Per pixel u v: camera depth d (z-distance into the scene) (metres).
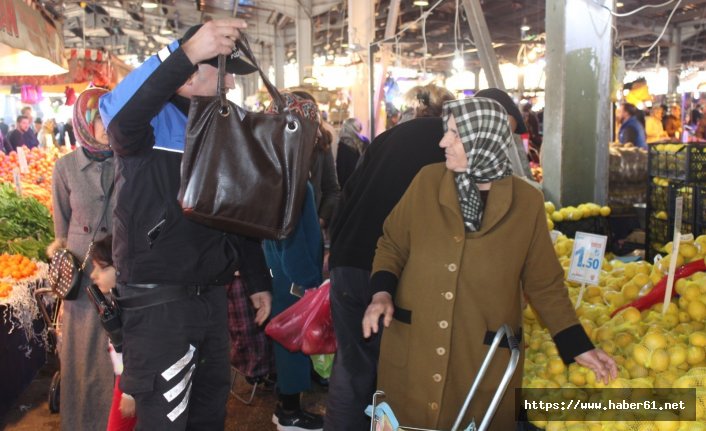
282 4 19.56
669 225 4.18
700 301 2.44
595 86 4.62
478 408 2.03
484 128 1.92
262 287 2.42
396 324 2.15
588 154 4.71
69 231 3.06
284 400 3.52
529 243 2.01
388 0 17.08
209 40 1.81
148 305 2.00
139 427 2.04
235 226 1.91
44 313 3.77
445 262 1.99
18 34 4.71
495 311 1.99
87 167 2.99
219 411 2.28
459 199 2.01
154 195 1.98
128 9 21.16
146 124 1.88
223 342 2.23
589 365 1.96
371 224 2.44
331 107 13.37
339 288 2.47
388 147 2.48
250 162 1.89
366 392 2.46
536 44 12.80
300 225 3.14
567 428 2.14
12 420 3.83
